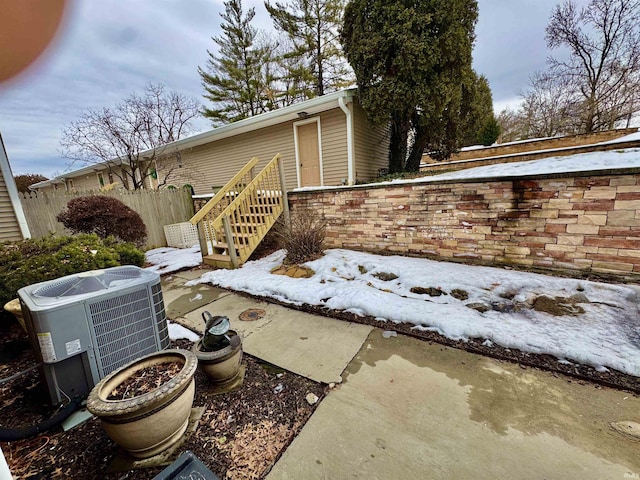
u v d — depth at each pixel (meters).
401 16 5.55
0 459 0.95
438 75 5.89
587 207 2.96
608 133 8.30
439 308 2.83
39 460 1.49
